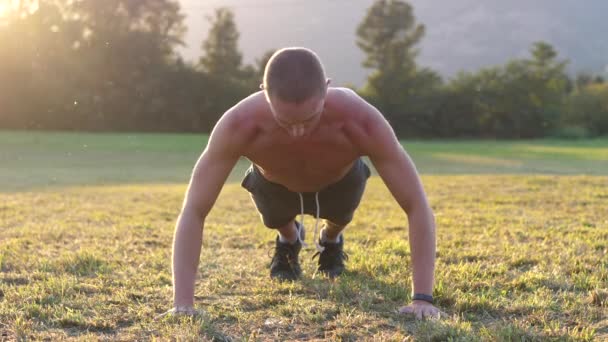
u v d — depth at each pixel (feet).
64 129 160.86
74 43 162.09
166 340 9.89
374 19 178.91
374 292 12.83
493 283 13.46
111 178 51.67
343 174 12.39
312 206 12.91
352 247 18.08
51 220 25.05
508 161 74.59
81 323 10.85
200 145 108.99
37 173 56.03
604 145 129.08
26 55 157.17
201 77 171.94
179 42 175.42
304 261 16.43
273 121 10.97
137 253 17.47
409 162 11.25
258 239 20.04
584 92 187.93
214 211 28.25
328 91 11.13
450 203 29.48
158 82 166.20
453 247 17.61
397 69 177.99
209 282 13.97
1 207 29.27
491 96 176.65
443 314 11.18
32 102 158.92
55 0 161.38
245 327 10.85
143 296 12.68
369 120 11.02
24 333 10.37
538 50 180.45
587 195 32.22
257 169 12.85
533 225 21.93
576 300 12.04
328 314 11.52
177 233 11.18
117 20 167.43
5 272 15.01
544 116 177.58
